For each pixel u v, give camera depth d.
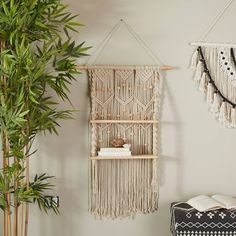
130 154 3.63
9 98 3.04
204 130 3.88
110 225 3.82
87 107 3.80
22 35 3.03
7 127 3.01
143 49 3.82
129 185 3.79
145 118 3.78
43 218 3.79
